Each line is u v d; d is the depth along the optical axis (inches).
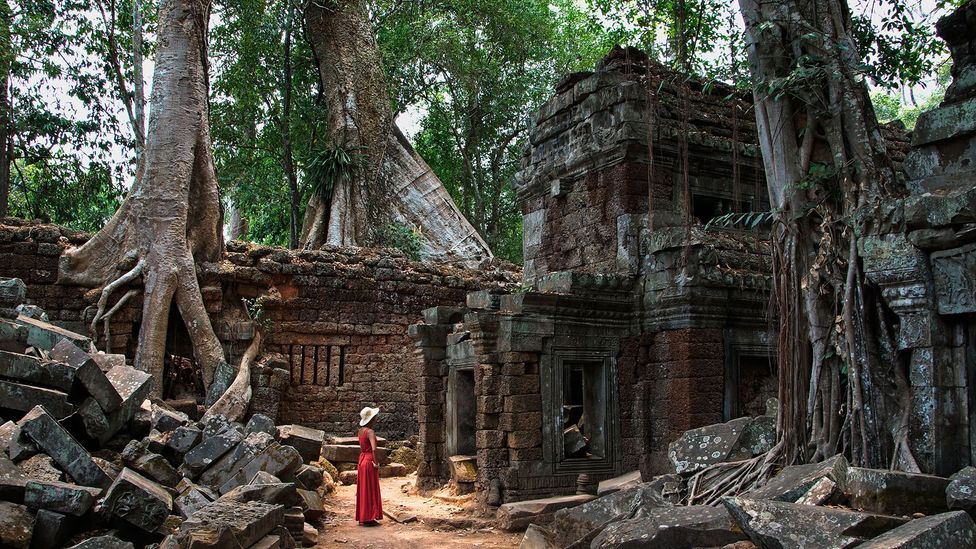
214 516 272.1
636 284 500.4
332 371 725.3
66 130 872.3
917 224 232.8
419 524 430.6
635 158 510.3
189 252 672.4
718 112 548.7
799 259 295.3
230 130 1034.1
